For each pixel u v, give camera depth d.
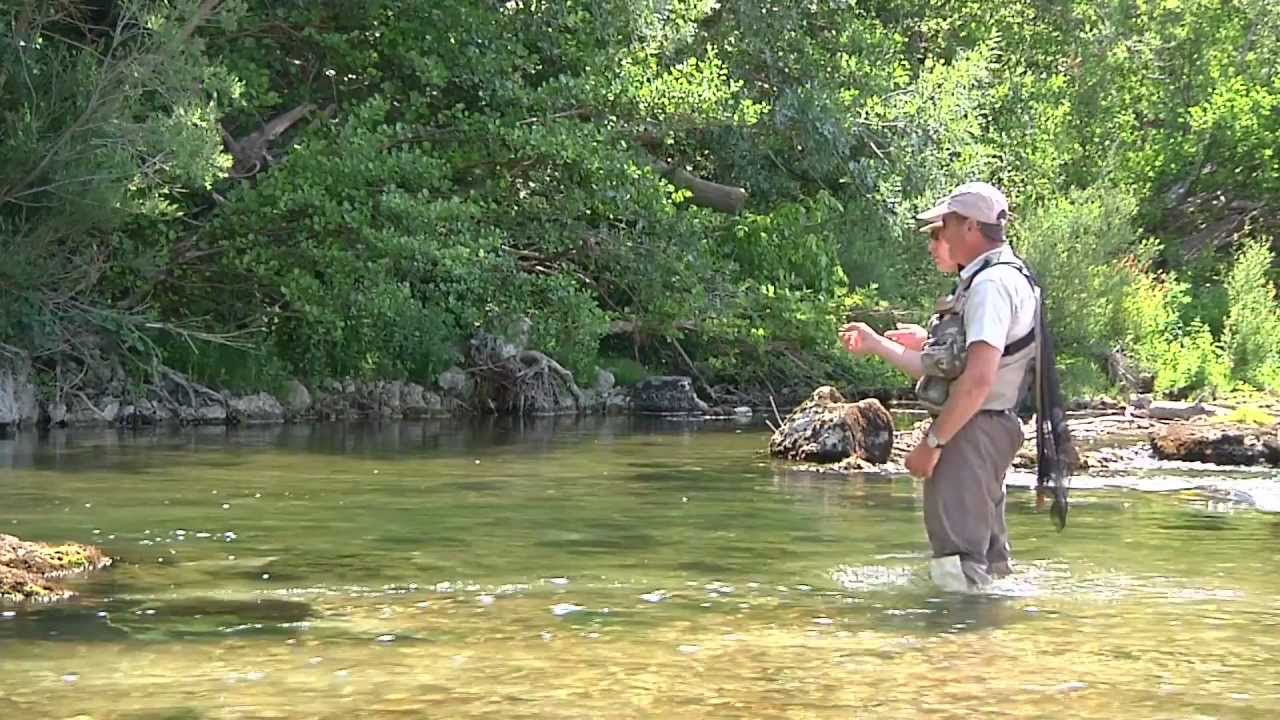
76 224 13.38
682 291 17.77
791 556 6.15
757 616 4.84
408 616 4.82
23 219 13.68
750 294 18.19
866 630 4.62
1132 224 29.55
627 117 17.67
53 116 13.28
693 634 4.55
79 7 14.51
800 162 20.70
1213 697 3.82
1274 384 21.86
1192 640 4.50
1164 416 16.34
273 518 7.26
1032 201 23.08
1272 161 31.84
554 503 8.00
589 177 16.73
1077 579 5.59
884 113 20.70
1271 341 22.86
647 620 4.77
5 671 4.03
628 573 5.70
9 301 13.58
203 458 10.48
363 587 5.35
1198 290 29.36
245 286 15.23
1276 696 3.83
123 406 14.53
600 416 16.59
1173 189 32.84
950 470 5.44
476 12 16.66
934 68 22.81
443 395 16.66
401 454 11.06
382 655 4.24
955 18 26.75
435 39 16.45
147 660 4.16
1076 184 29.19
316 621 4.73
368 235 14.48
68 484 8.67
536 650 4.31
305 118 17.06
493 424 14.95
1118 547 6.43
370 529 6.89
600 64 17.14
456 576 5.60
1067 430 5.51
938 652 4.32
